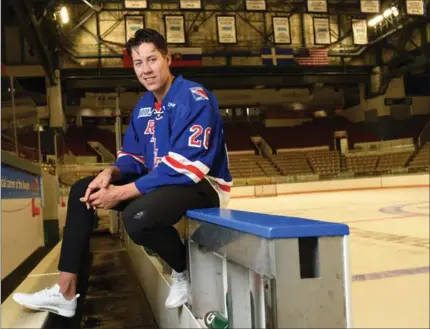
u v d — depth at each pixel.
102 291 3.04
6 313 1.74
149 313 2.50
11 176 2.55
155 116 1.81
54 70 11.76
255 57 16.78
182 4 12.44
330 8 16.30
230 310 1.18
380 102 18.33
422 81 18.77
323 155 20.00
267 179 16.38
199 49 15.01
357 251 2.99
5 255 2.34
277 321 0.87
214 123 1.61
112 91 17.95
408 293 1.90
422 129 18.62
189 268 1.61
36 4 9.12
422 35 15.87
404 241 3.40
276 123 21.66
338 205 7.99
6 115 2.51
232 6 15.91
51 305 1.72
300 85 20.14
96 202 1.62
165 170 1.55
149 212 1.52
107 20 15.23
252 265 0.98
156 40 1.72
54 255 3.30
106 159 18.86
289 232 0.88
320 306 0.89
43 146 6.45
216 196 1.72
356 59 17.62
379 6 12.88
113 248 5.29
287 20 14.02
